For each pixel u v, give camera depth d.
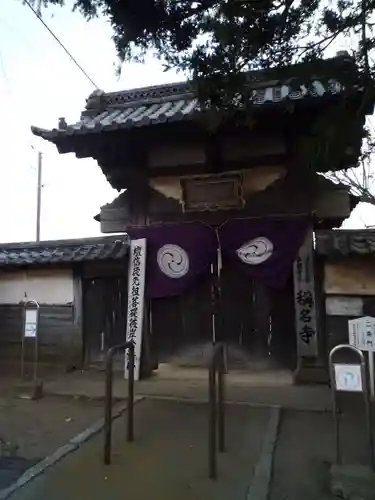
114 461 4.45
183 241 8.29
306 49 3.99
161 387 7.62
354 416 5.98
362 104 4.26
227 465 4.33
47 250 9.86
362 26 3.77
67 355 9.24
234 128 7.61
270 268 7.87
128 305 8.46
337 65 4.02
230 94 4.39
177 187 8.55
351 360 7.63
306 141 7.33
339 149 4.62
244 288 8.54
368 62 3.94
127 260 8.99
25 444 5.02
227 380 7.90
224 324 8.56
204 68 4.05
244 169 8.31
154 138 8.04
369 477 3.87
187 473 4.16
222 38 3.79
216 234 8.16
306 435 5.25
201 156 8.27
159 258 8.38
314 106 6.71
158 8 3.95
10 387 7.88
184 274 8.24
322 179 8.12
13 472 4.25
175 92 8.99
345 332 7.79
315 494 3.78
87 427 5.61
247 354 8.40
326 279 7.95
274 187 8.20
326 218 8.07
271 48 3.97
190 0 3.88
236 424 5.64
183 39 4.06
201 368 8.55
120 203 8.93
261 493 3.71
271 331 8.35
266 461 4.38
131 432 5.07
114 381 8.13
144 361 8.47
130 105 8.99
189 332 8.70
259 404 6.48
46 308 9.48
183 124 7.41
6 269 9.67
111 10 4.02
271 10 3.75
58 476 4.11
